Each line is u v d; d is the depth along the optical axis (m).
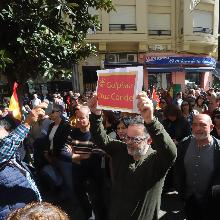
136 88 2.78
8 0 5.79
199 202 3.80
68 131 4.80
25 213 1.38
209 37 26.05
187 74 26.06
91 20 7.20
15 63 6.22
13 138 2.97
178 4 25.20
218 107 7.18
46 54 6.00
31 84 18.72
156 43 25.31
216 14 26.45
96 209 4.70
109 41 24.02
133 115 4.00
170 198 6.07
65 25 6.70
